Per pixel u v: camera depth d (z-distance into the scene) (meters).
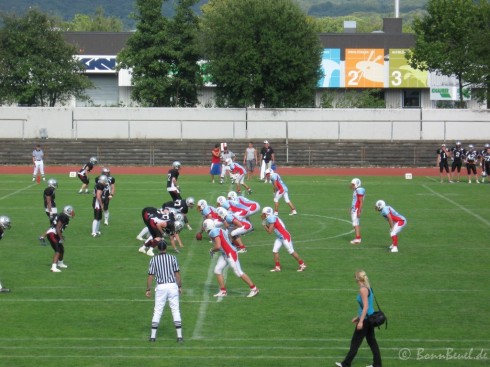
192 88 86.88
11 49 86.19
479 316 23.25
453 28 84.75
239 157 73.56
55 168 68.62
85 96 90.69
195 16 86.12
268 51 81.31
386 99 103.12
